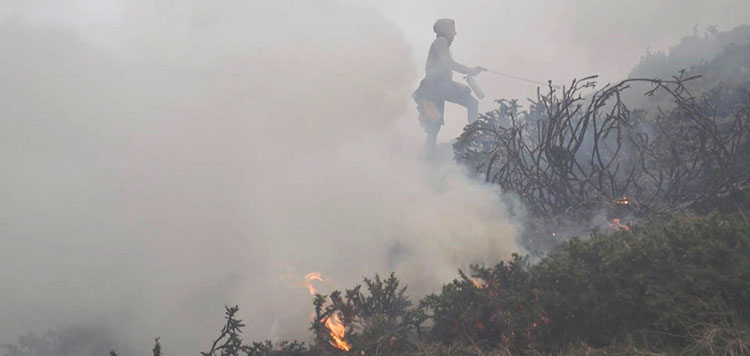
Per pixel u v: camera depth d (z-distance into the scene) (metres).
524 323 4.31
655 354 3.75
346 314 4.84
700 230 4.33
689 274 4.01
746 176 6.62
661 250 4.14
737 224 4.33
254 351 4.61
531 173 7.12
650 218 5.82
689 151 7.36
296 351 4.72
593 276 4.27
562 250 4.95
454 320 4.68
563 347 4.15
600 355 3.89
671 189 6.77
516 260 4.96
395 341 4.53
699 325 3.83
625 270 4.15
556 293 4.27
